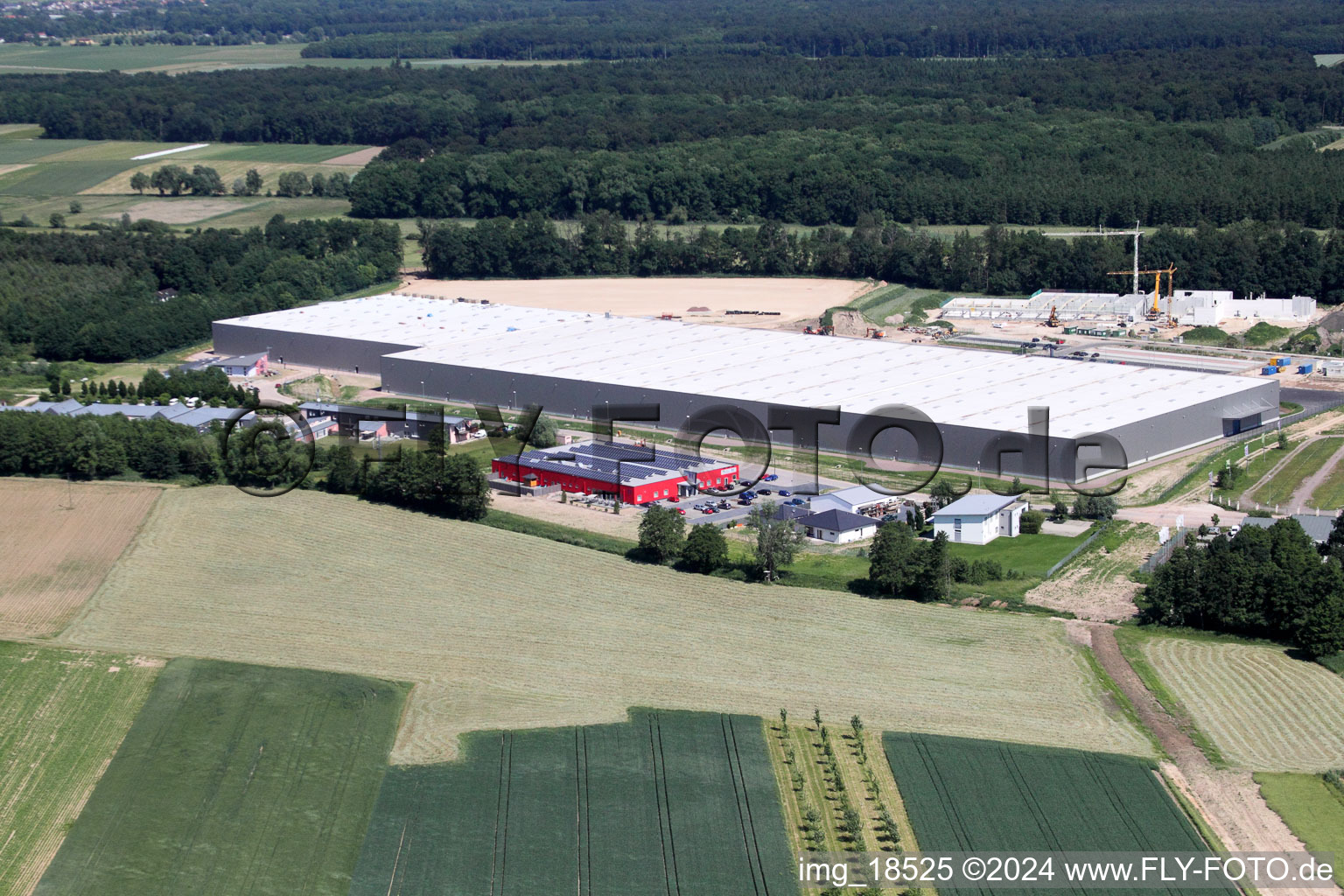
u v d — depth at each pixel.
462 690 117.50
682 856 94.56
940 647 122.56
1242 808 97.69
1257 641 121.94
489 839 97.00
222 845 97.44
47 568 143.62
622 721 111.19
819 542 149.00
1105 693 113.81
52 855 97.19
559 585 137.12
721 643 124.50
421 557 144.62
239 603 135.50
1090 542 146.38
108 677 119.94
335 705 114.62
